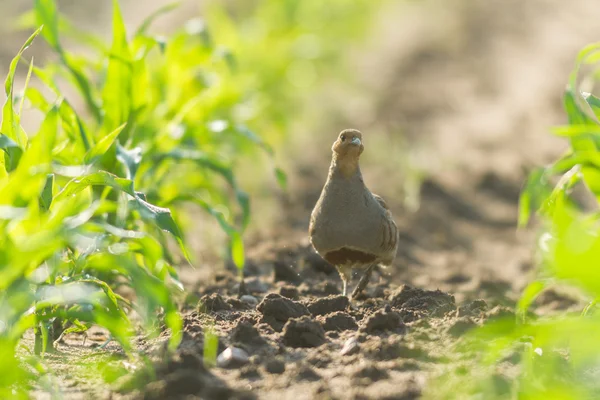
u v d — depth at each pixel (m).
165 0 41.06
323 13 34.38
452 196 21.81
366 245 12.02
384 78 33.56
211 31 25.11
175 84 16.80
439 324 10.70
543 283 8.80
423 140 26.73
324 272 15.04
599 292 7.12
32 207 8.49
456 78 33.31
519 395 7.55
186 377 8.33
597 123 10.98
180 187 15.71
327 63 32.03
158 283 8.59
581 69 31.41
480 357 9.28
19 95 12.45
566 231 7.96
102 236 9.13
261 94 25.23
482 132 27.64
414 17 38.88
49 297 8.18
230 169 13.71
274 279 14.59
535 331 7.68
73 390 8.88
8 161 9.82
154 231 12.93
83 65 14.91
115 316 9.38
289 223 19.27
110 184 9.06
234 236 11.93
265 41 27.22
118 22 12.71
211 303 11.73
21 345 9.66
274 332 10.47
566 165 10.22
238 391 8.35
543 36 36.47
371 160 24.80
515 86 31.88
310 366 9.14
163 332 10.90
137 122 13.80
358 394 8.28
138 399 8.29
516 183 22.88
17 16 38.56
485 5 40.25
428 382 8.65
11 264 7.76
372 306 12.04
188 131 14.38
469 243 18.80
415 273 16.02
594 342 7.68
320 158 25.23
